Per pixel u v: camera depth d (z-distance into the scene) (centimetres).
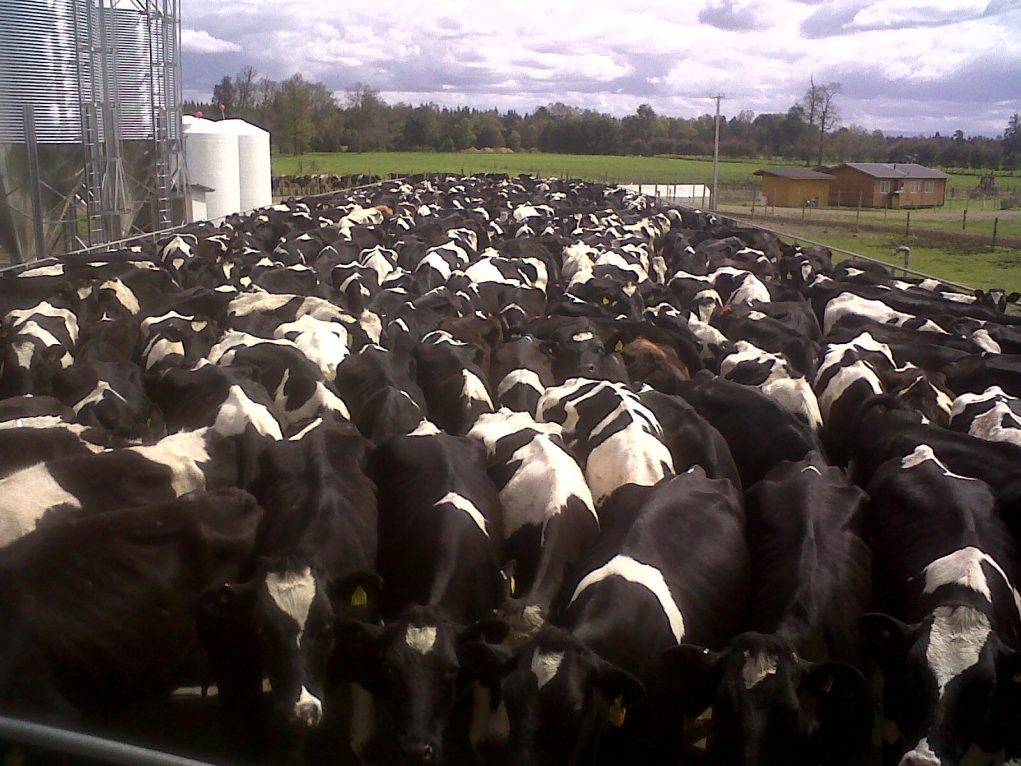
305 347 655
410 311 798
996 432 525
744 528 429
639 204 2167
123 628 346
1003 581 364
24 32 1425
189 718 400
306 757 378
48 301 758
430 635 321
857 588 379
